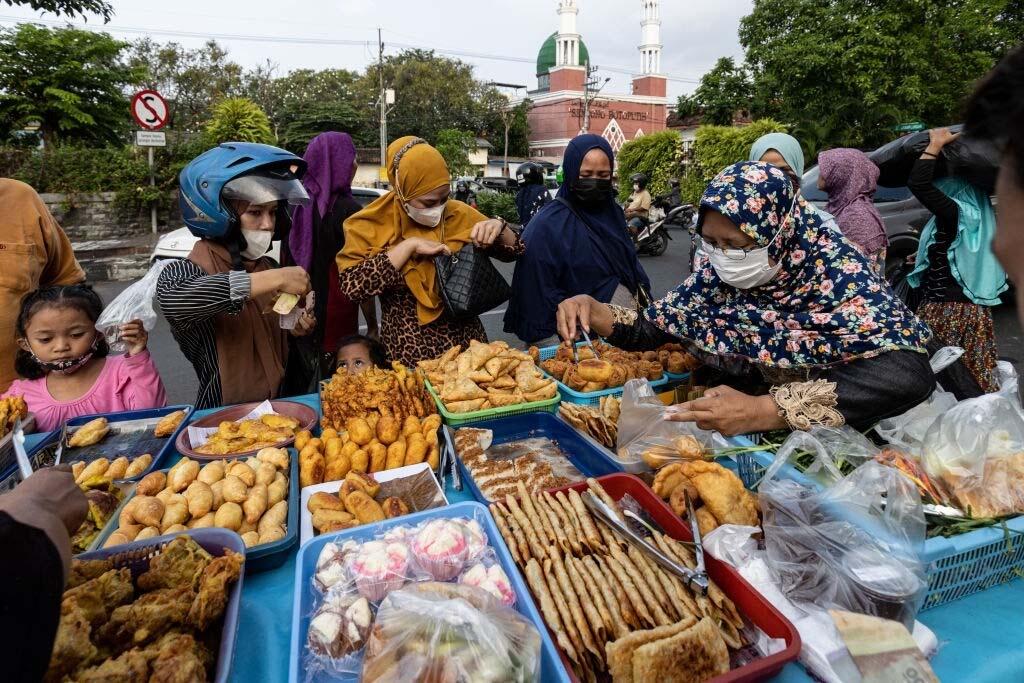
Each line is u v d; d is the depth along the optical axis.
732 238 1.62
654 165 21.00
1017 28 15.55
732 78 22.36
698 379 2.32
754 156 3.46
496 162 45.34
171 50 33.25
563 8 51.97
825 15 17.23
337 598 1.12
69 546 0.77
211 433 1.95
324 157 3.45
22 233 2.41
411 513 1.38
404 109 38.97
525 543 1.25
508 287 2.64
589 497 1.40
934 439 1.49
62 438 1.87
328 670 1.01
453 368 2.23
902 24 15.78
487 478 1.62
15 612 0.67
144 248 9.90
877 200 7.30
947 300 3.31
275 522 1.40
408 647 0.91
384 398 1.94
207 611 1.00
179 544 1.11
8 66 12.22
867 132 16.17
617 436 1.84
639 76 51.59
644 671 0.92
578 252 3.00
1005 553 1.29
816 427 1.52
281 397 2.56
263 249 2.18
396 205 2.61
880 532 1.17
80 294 2.12
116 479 1.64
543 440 2.00
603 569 1.18
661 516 1.37
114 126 13.88
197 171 2.00
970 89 0.71
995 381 2.44
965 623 1.19
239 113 12.10
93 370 2.21
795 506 1.25
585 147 2.98
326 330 3.65
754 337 1.77
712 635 0.99
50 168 10.32
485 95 42.22
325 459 1.70
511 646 0.92
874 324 1.54
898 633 1.01
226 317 2.25
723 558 1.23
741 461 1.68
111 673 0.86
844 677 0.97
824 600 1.10
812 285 1.66
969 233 3.10
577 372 2.29
